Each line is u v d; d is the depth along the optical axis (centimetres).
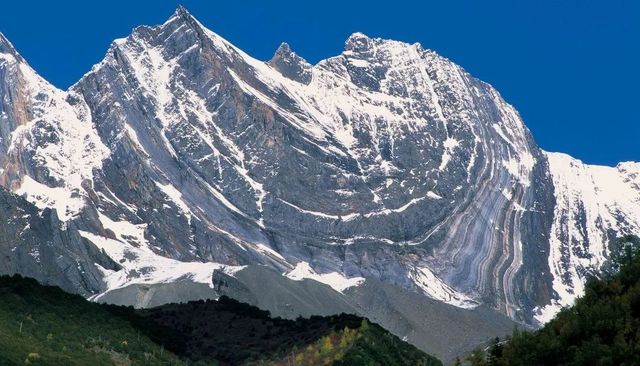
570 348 12794
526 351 13188
